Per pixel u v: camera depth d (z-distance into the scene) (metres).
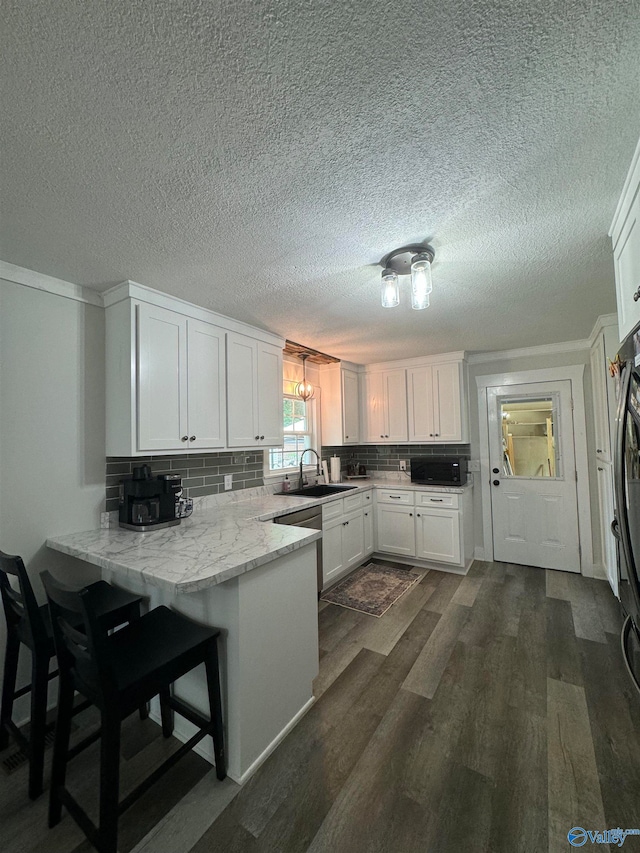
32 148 1.11
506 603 2.98
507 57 0.88
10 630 1.67
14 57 0.86
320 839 1.25
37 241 1.67
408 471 4.47
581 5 0.78
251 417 2.89
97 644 1.16
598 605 2.90
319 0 0.76
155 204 1.41
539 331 3.19
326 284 2.15
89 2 0.76
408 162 1.22
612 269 2.01
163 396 2.26
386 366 4.35
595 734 1.66
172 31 0.81
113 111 1.00
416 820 1.30
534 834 1.25
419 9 0.78
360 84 0.94
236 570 1.48
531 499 3.83
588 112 1.04
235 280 2.09
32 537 1.96
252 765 1.52
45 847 1.25
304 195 1.38
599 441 3.24
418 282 1.78
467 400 4.06
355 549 3.70
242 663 1.51
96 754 1.64
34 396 1.98
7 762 1.61
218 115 1.02
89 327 2.21
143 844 1.24
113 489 2.30
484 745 1.62
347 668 2.19
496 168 1.26
